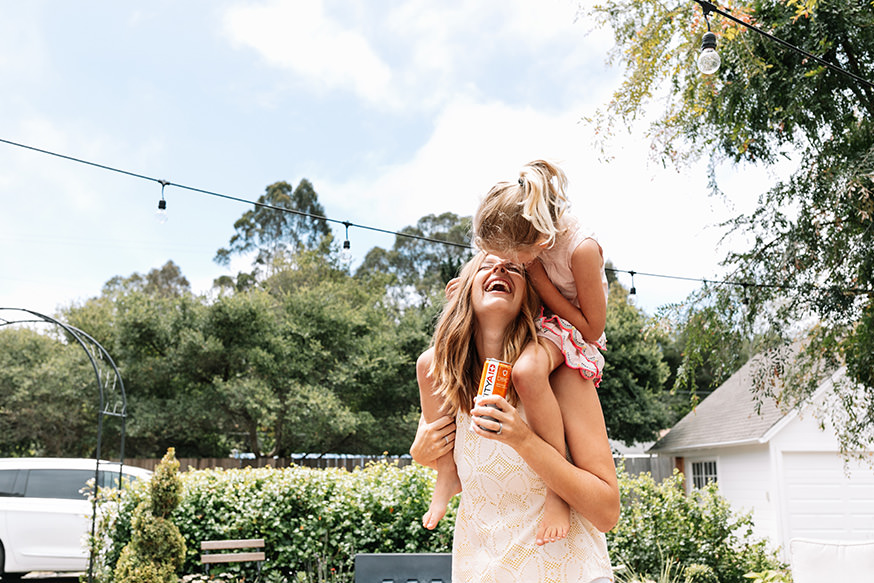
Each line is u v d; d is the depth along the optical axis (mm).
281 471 7211
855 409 6824
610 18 6332
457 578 1024
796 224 5844
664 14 6168
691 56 6004
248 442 19750
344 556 6668
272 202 40969
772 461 10570
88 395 17734
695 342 6496
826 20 5562
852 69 5762
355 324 19297
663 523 6773
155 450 18531
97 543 6527
